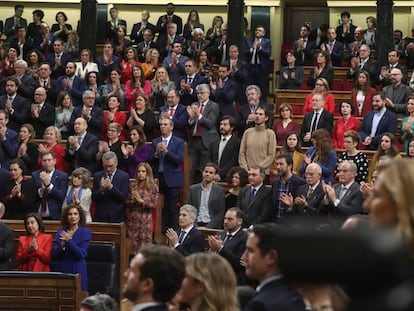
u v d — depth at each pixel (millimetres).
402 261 2352
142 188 19969
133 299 5484
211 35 31594
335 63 30719
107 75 28094
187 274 6918
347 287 2488
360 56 28594
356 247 2330
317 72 28125
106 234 18797
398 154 20375
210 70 27750
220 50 30141
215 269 6941
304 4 37344
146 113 23891
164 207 21828
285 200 18078
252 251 6770
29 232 17859
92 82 25859
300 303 6434
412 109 22641
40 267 17688
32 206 20578
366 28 36312
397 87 25031
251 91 24484
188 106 23875
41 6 37219
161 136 22281
